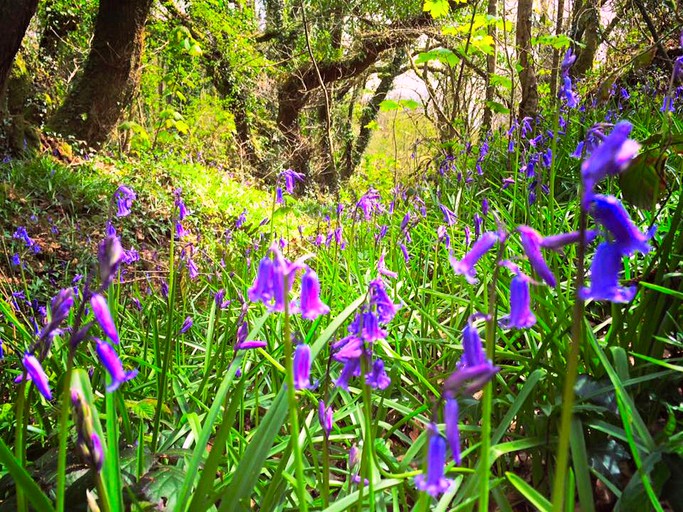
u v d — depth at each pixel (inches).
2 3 289.6
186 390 116.2
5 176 298.2
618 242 40.1
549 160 152.0
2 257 227.1
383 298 61.0
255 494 84.0
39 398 102.0
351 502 61.7
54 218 279.6
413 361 111.3
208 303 179.3
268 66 737.0
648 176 97.8
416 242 189.6
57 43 591.8
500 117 395.2
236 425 109.4
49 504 50.8
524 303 44.8
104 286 47.4
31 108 443.5
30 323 142.9
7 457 49.8
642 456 69.4
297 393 99.7
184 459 88.8
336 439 91.2
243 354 75.7
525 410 89.0
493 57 387.9
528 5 305.3
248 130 730.8
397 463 84.0
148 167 399.5
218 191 398.3
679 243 91.4
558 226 158.1
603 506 78.5
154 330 120.3
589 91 305.6
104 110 445.1
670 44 297.7
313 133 839.7
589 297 41.0
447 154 309.3
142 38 455.8
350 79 840.9
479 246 46.2
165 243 294.8
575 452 68.1
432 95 330.0
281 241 163.9
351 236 175.3
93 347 127.0
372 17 637.3
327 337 83.4
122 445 87.0
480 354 44.1
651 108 243.3
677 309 93.4
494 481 63.2
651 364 86.4
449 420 39.5
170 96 650.8
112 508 61.3
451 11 512.7
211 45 662.5
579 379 85.0
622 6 310.8
